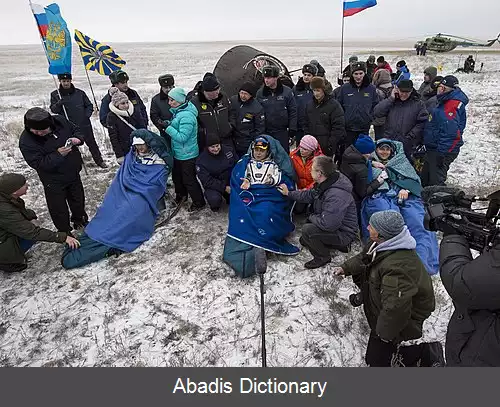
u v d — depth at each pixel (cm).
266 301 363
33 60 4275
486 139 806
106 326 343
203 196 544
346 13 863
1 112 1351
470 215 200
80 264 423
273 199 440
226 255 412
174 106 489
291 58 3462
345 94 591
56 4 588
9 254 402
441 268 199
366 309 274
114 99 546
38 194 618
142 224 466
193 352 312
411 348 277
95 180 659
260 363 299
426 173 554
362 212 451
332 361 299
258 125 533
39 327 346
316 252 402
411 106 532
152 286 391
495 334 185
